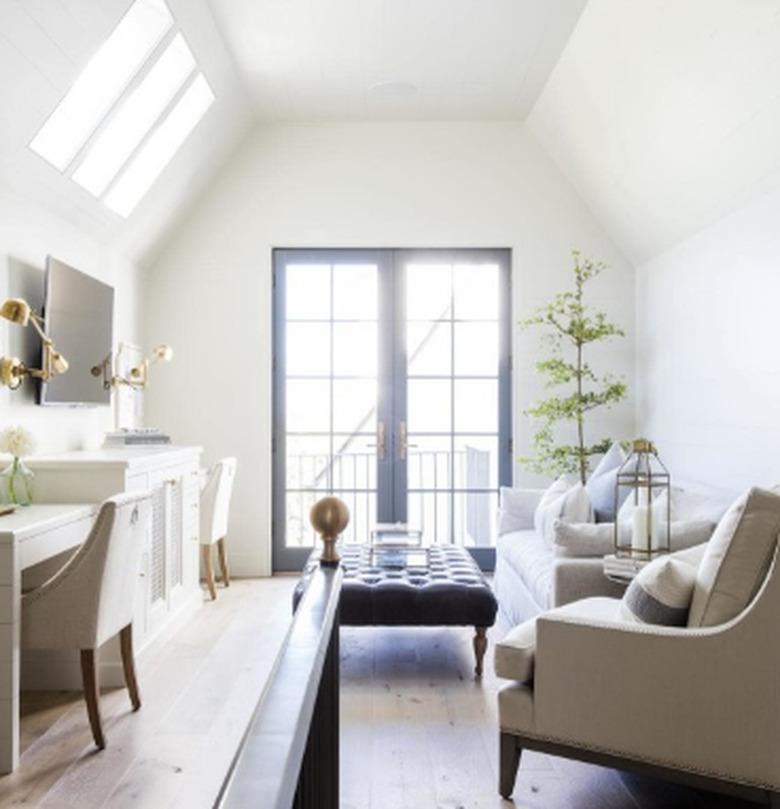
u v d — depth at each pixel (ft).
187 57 13.37
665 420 16.37
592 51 13.41
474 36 13.96
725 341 13.33
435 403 18.78
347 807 7.58
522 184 18.35
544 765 8.67
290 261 18.60
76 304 13.03
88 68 11.93
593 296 18.37
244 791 2.01
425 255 18.69
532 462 18.34
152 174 15.10
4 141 10.41
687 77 11.51
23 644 8.88
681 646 7.02
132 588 10.02
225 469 16.10
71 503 11.06
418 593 11.21
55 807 7.61
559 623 7.54
